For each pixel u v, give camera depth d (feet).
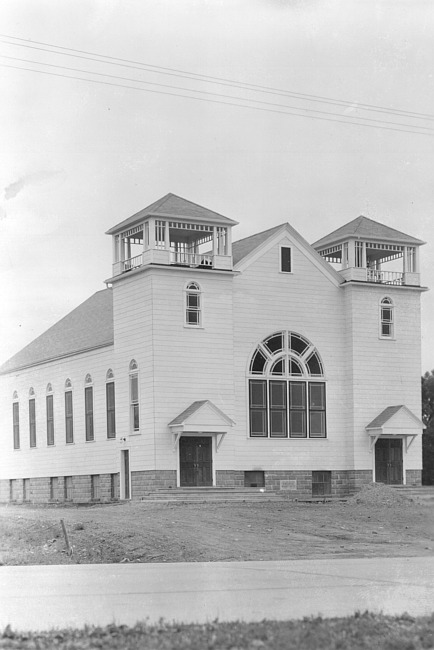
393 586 67.00
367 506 169.68
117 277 193.77
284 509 159.33
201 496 180.14
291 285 202.90
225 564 90.27
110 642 43.60
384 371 209.97
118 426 195.21
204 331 189.47
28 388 241.76
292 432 200.44
